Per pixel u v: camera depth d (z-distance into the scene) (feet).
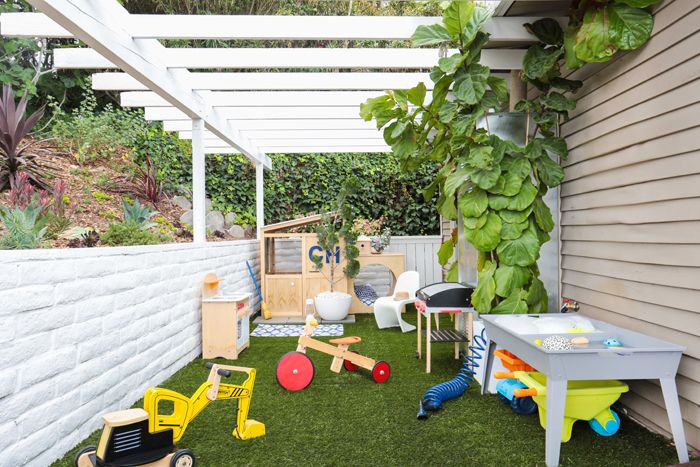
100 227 16.20
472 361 11.82
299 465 7.31
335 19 10.87
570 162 11.46
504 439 8.28
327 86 14.43
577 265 11.23
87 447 6.49
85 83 25.36
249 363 13.39
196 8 29.37
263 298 21.13
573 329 9.12
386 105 13.24
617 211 9.49
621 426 8.86
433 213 27.84
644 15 8.39
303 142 22.86
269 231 22.63
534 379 8.82
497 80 11.53
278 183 26.91
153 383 11.04
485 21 10.74
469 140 11.57
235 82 14.21
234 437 8.37
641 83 8.66
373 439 8.30
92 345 8.41
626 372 7.30
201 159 15.35
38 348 6.90
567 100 10.85
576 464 7.33
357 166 27.40
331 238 20.58
